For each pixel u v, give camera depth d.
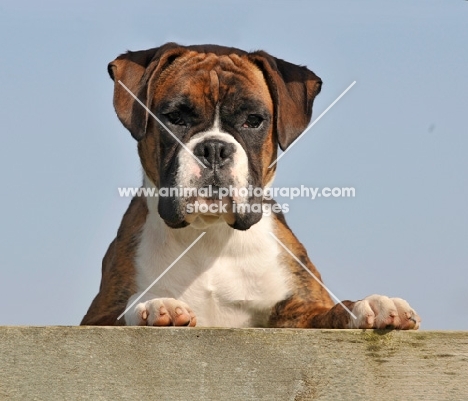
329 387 6.16
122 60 9.55
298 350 6.18
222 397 6.12
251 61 9.63
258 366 6.15
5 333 6.03
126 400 6.06
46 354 6.04
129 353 6.10
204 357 6.14
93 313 9.34
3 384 6.00
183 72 9.19
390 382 6.18
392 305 7.11
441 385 6.18
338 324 7.90
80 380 6.05
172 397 6.09
